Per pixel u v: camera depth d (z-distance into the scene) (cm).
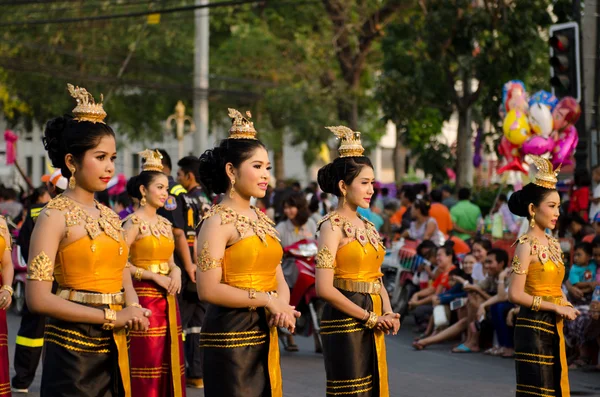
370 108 4278
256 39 4094
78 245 732
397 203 2478
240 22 4209
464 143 2864
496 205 2248
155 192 1126
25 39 4322
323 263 894
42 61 4344
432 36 2598
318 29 4188
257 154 815
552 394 991
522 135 1820
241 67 4178
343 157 916
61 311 718
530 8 2505
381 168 6138
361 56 3803
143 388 1086
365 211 1936
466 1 2523
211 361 812
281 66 4109
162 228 1123
